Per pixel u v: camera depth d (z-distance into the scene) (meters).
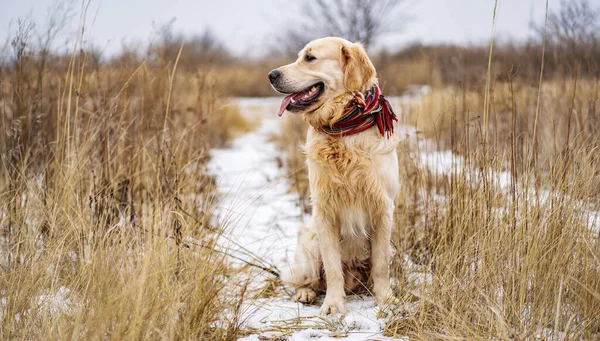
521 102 5.20
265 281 3.40
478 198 3.03
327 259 3.13
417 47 13.68
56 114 4.37
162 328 2.32
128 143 4.37
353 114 3.07
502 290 2.61
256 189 5.70
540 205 2.84
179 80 6.36
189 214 3.27
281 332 2.66
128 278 2.49
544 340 2.33
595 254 2.57
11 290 2.55
